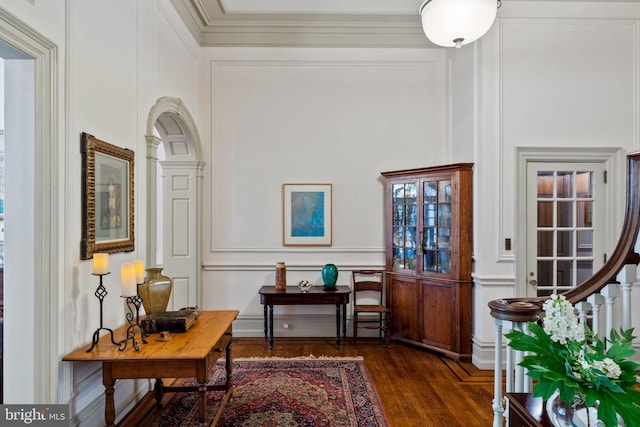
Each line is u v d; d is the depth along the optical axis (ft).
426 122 14.20
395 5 13.16
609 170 11.74
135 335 7.32
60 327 6.24
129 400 8.43
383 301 14.14
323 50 14.21
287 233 14.21
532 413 4.31
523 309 5.60
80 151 6.79
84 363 6.84
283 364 11.41
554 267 11.72
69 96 6.48
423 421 8.23
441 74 14.15
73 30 6.59
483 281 11.41
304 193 14.23
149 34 9.66
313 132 14.26
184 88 12.43
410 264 13.25
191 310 8.42
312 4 13.14
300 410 8.64
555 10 11.61
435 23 9.77
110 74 7.80
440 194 12.53
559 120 11.66
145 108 9.43
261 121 14.21
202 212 13.96
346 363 11.53
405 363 11.62
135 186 8.86
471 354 11.80
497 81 11.60
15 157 5.96
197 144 13.41
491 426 8.06
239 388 9.77
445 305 12.15
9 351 5.93
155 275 8.26
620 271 5.66
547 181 11.82
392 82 14.24
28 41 5.62
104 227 7.47
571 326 3.91
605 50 11.69
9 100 5.93
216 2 12.62
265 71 14.19
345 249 14.23
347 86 14.25
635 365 3.55
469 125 12.35
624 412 3.18
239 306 14.15
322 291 13.00
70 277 6.48
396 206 13.73
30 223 5.96
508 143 11.60
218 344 7.76
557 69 11.66
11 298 5.95
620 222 11.68
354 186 14.26
